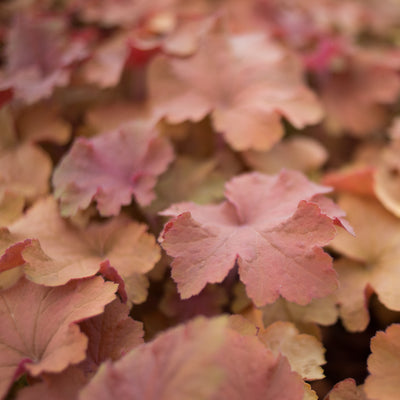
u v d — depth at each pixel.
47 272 0.35
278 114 0.42
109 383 0.31
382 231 0.40
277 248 0.35
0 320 0.34
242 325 0.34
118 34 0.52
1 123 0.44
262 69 0.45
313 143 0.47
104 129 0.45
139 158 0.40
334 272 0.34
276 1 0.56
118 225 0.39
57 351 0.32
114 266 0.36
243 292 0.38
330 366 0.39
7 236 0.37
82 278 0.35
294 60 0.45
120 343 0.34
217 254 0.35
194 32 0.48
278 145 0.46
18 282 0.35
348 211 0.41
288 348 0.35
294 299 0.34
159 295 0.39
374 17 0.58
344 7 0.58
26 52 0.46
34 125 0.44
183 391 0.29
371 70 0.51
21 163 0.43
